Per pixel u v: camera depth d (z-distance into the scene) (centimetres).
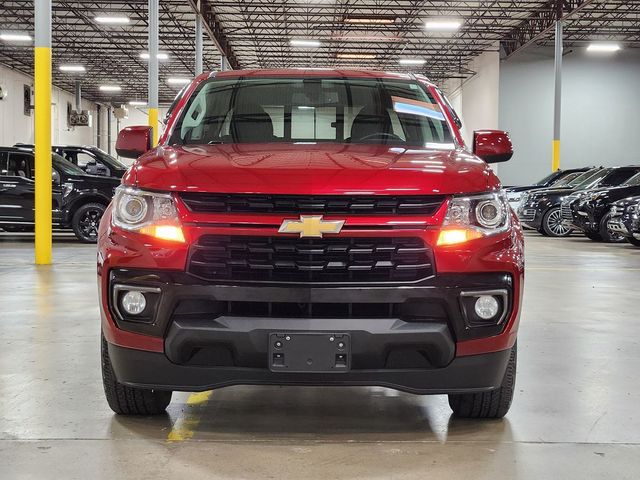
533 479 246
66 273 824
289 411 327
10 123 3391
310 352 254
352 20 2644
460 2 2545
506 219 275
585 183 1555
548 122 3002
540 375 392
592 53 2981
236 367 261
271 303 257
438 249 258
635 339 491
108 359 296
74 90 4291
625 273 884
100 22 2636
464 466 258
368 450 274
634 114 3009
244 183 261
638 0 2469
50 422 305
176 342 258
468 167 286
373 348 254
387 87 378
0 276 796
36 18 907
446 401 345
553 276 851
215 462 260
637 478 248
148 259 260
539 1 2512
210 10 2542
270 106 360
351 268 255
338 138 341
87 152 1338
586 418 317
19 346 450
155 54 1511
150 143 361
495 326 266
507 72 3006
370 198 259
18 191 1200
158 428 299
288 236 255
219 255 258
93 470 251
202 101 366
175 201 263
